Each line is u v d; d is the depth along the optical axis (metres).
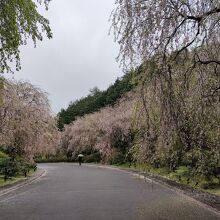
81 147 67.00
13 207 15.20
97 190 20.92
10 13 12.13
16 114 33.47
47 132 41.81
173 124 11.59
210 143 14.00
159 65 11.38
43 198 17.84
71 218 12.43
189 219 12.06
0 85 19.55
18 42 12.67
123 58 11.51
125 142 49.12
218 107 12.05
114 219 12.14
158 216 12.62
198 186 20.56
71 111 89.56
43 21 13.54
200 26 11.05
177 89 11.79
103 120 55.22
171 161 15.21
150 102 11.86
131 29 11.30
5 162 30.16
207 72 11.98
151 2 11.17
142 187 22.34
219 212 13.31
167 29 11.12
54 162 72.94
